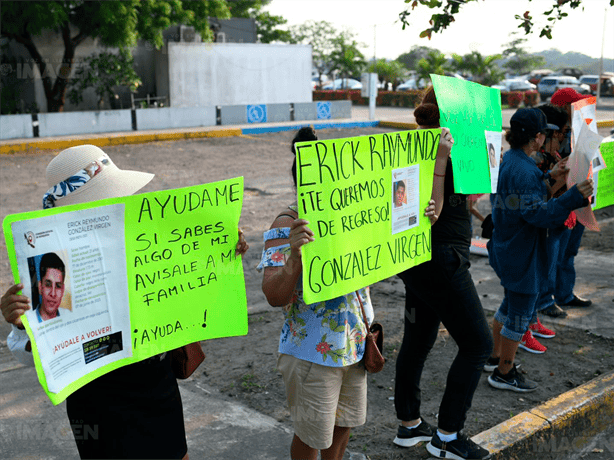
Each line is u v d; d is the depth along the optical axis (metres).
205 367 4.42
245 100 25.58
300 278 2.55
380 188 2.62
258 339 4.93
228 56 24.86
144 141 18.47
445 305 3.04
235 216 2.32
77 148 2.11
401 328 5.11
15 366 4.41
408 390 3.36
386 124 22.53
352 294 2.64
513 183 3.73
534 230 3.79
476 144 3.25
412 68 59.44
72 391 1.91
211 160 15.21
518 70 58.44
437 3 3.88
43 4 18.80
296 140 2.55
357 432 3.58
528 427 3.51
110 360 2.05
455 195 3.07
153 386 2.21
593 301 5.68
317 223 2.36
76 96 22.97
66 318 1.90
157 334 2.18
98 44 23.98
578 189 3.43
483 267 6.75
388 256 2.72
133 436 2.14
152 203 2.10
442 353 4.66
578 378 4.26
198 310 2.29
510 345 3.99
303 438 2.63
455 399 3.15
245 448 3.37
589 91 39.44
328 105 23.97
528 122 3.75
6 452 3.29
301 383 2.58
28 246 1.78
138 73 25.34
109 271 2.02
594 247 7.62
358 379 2.75
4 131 17.67
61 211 1.87
